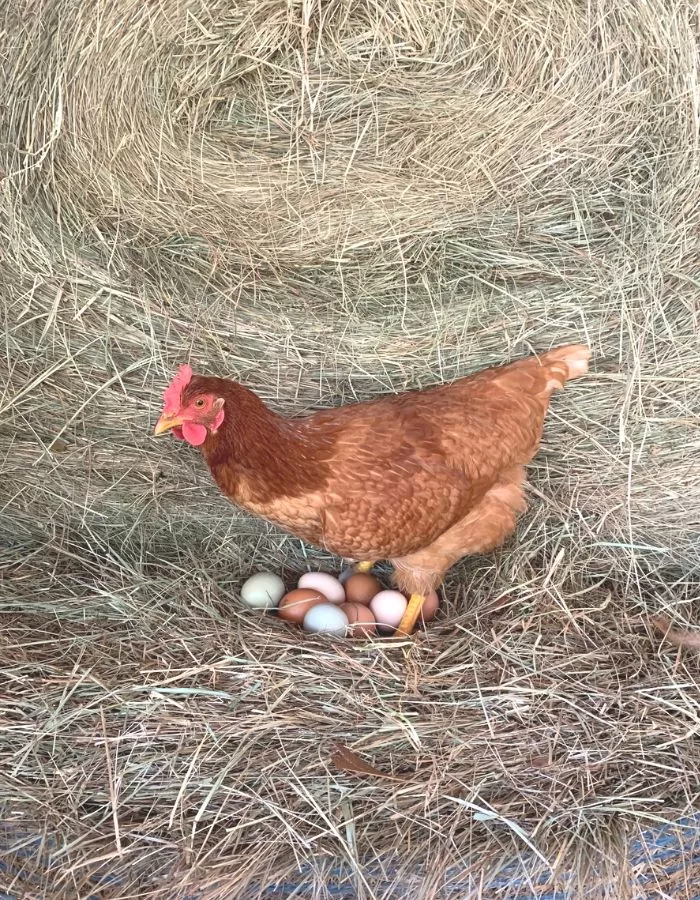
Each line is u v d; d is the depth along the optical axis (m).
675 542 1.09
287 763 0.81
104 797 0.79
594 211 1.04
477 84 1.04
